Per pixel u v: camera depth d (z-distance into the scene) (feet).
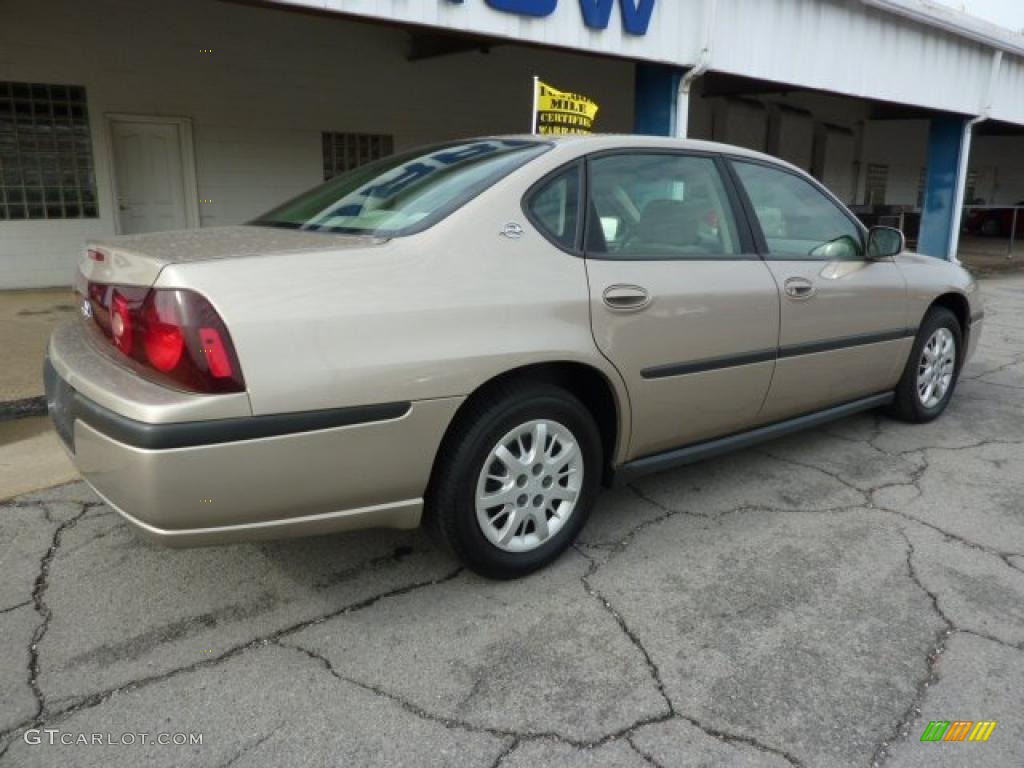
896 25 34.78
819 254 12.80
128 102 32.04
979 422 16.24
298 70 35.99
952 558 10.35
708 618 8.89
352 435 7.82
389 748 6.86
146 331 7.40
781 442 14.85
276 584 9.48
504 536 9.34
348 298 7.84
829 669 8.02
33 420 15.56
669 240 10.75
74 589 9.29
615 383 9.83
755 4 27.94
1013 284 41.98
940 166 43.34
